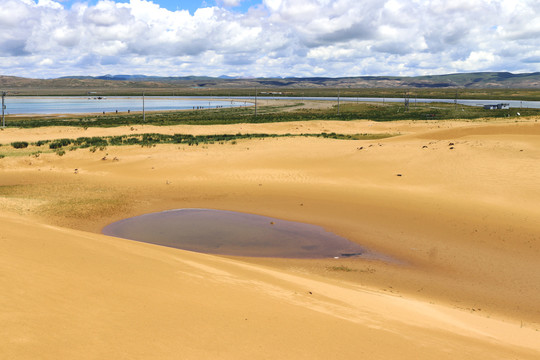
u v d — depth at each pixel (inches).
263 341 244.7
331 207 980.6
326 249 723.4
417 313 406.0
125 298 281.6
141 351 203.3
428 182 1119.0
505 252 698.2
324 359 232.4
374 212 932.0
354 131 2664.9
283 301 353.4
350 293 455.8
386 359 247.3
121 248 470.9
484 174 1099.3
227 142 1905.8
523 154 1208.8
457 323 392.5
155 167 1435.8
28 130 2484.0
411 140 1792.6
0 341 182.7
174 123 3208.7
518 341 356.8
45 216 897.5
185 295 317.7
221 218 914.7
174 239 765.9
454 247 727.1
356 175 1237.7
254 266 560.4
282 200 1051.3
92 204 1015.0
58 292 264.5
